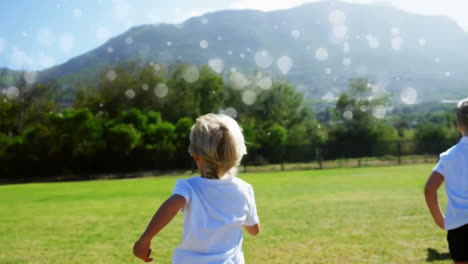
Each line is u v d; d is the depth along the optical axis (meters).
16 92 25.25
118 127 23.09
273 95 31.33
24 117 29.41
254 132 26.70
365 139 29.78
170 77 31.58
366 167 21.38
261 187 11.49
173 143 24.66
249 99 30.67
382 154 26.22
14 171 22.25
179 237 4.83
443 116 29.81
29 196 11.36
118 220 6.38
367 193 9.01
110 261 3.84
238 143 1.32
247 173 20.00
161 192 11.37
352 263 3.53
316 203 7.56
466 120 1.79
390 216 5.82
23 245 4.62
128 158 23.88
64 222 6.32
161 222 1.25
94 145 22.86
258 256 3.84
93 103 30.59
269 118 31.38
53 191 13.05
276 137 26.62
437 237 4.40
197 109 30.91
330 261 3.61
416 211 6.20
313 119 31.42
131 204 8.57
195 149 1.31
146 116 26.02
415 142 26.53
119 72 31.31
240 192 1.34
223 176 1.36
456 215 1.73
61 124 22.62
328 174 16.88
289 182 13.18
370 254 3.79
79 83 31.89
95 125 23.12
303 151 25.78
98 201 9.40
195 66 30.70
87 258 3.97
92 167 23.39
